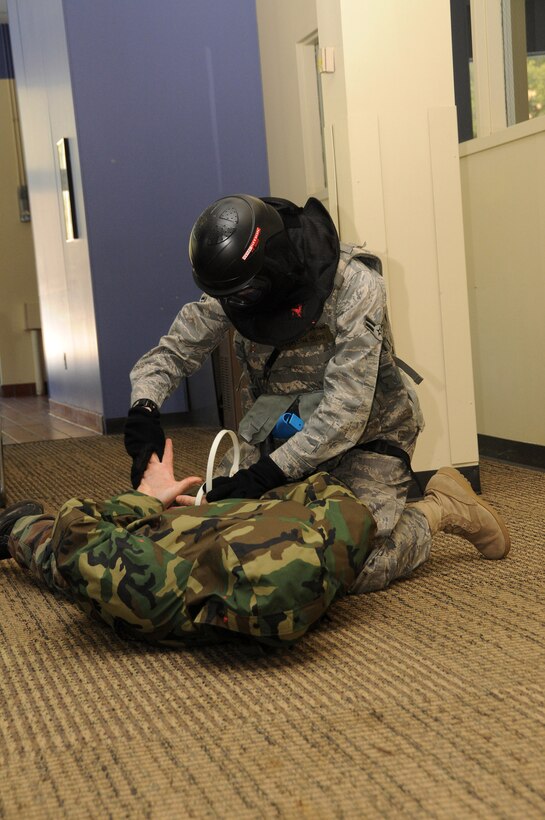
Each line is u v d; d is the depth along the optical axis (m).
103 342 5.73
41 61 6.39
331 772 1.27
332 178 3.08
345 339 1.95
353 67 2.93
